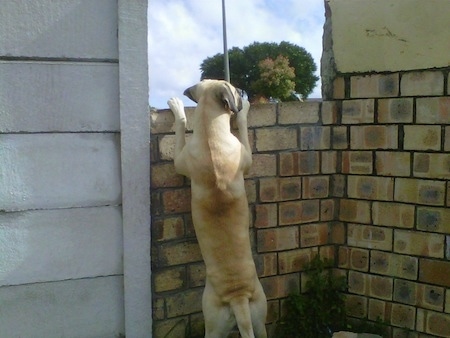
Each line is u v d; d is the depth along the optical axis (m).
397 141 3.66
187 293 3.67
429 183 3.54
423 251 3.60
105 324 3.49
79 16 3.23
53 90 3.23
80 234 3.37
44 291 3.33
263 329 3.22
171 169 3.54
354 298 3.96
